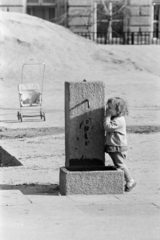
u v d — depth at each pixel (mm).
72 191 15383
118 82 52531
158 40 76625
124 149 15938
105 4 76062
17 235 11344
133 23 76125
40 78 55031
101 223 12203
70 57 61156
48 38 64312
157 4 76375
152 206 13820
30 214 13055
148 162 20578
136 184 16766
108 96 45281
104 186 15461
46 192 15875
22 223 12234
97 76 55812
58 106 40188
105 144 16156
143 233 11492
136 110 37188
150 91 47906
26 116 33438
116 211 13297
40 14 82375
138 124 31125
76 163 16203
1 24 64750
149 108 38312
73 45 64438
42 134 28391
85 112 16078
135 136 27047
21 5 76375
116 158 15969
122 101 15844
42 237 11219
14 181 17828
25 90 34594
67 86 16031
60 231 11586
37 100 34500
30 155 22844
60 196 15234
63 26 76438
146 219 12531
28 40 62719
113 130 15805
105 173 15430
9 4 76375
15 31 64188
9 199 14758
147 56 63688
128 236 11266
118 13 76562
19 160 21688
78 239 11109
